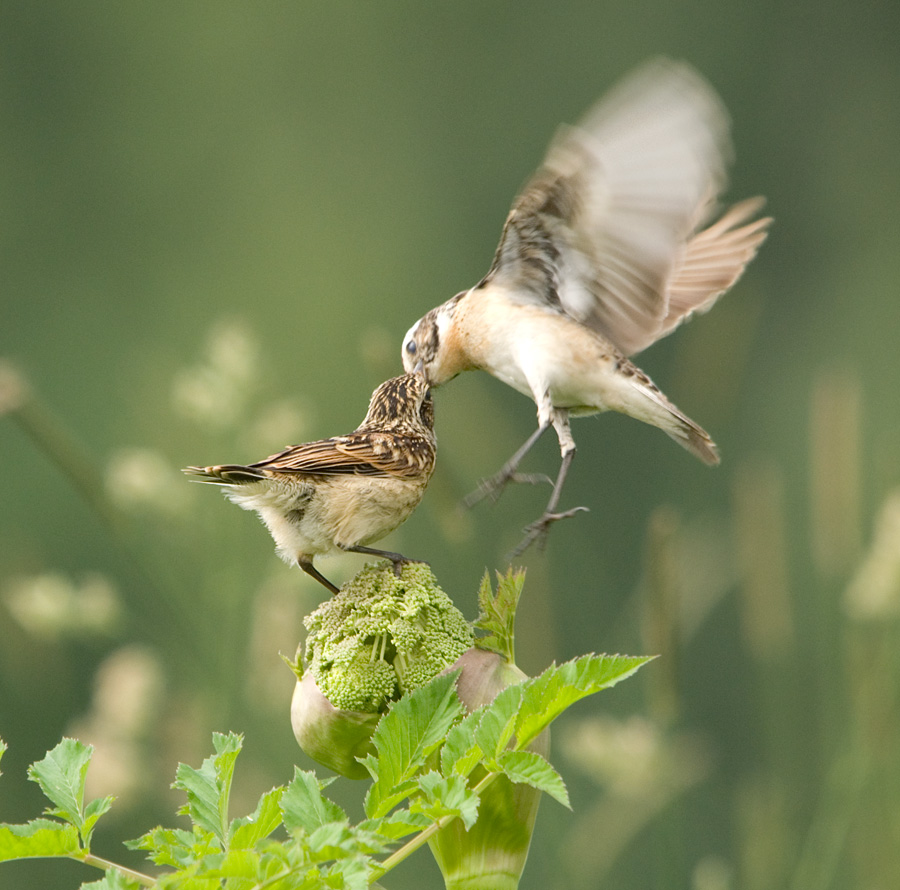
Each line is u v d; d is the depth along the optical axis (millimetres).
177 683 11172
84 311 28250
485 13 31875
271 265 28797
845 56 31469
